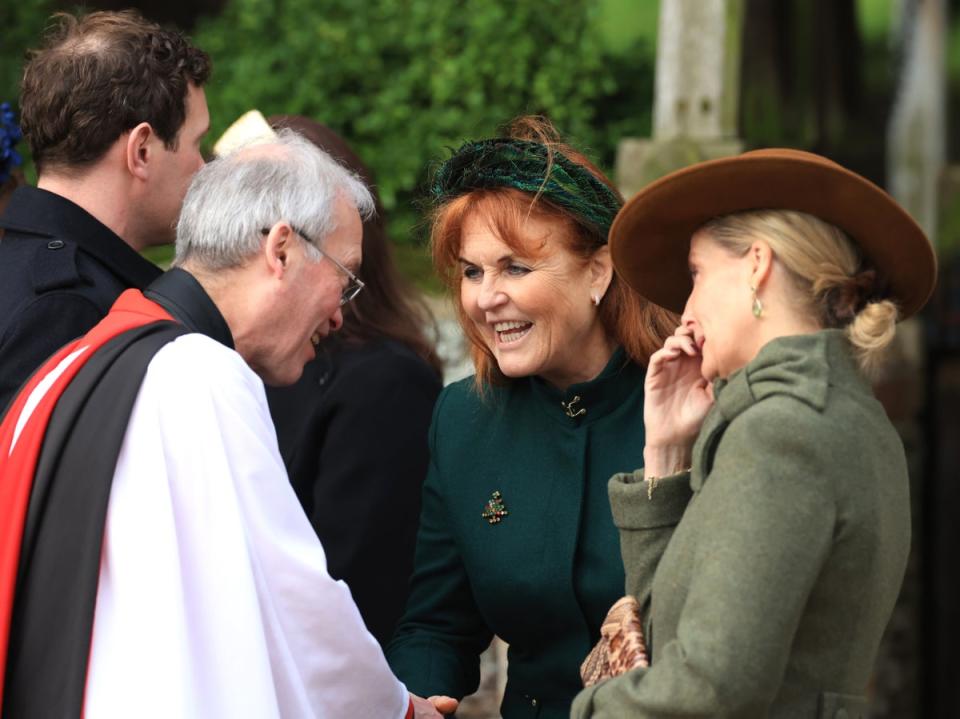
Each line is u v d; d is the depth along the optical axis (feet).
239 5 106.83
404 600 39.52
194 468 28.73
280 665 29.30
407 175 95.09
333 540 38.93
